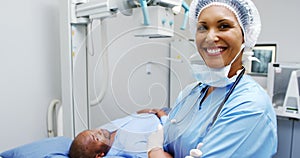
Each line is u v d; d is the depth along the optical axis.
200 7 0.79
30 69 1.30
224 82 0.75
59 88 1.45
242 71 0.78
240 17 0.75
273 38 2.48
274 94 1.96
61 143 1.07
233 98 0.71
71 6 1.09
